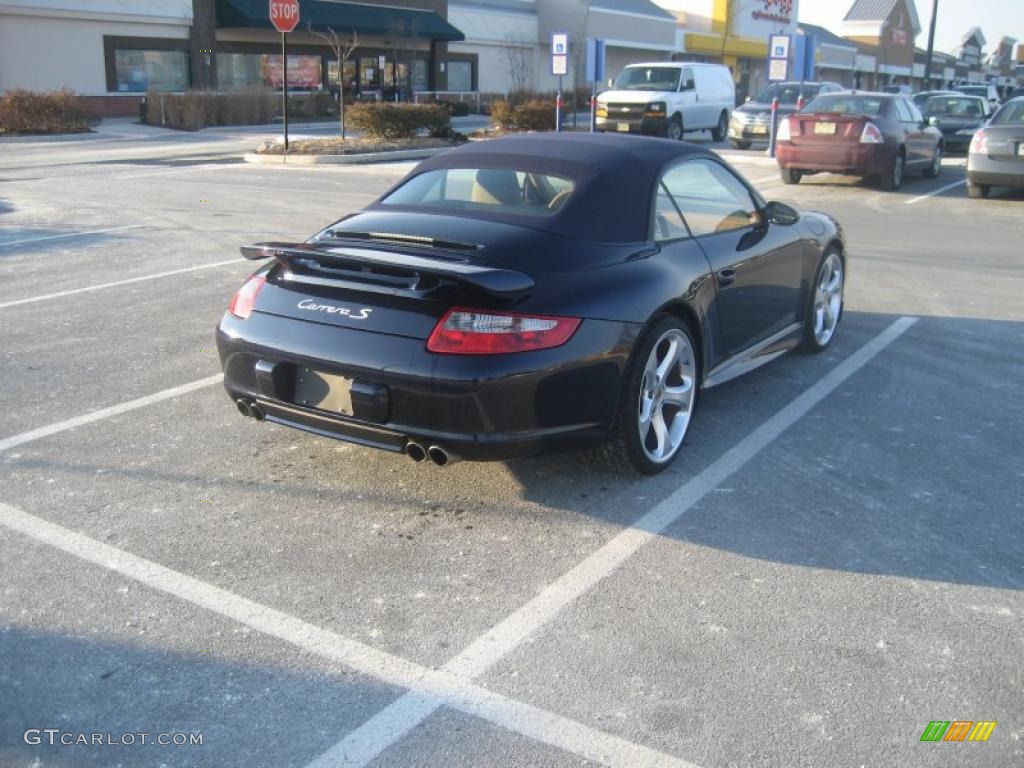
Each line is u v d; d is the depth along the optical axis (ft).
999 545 12.92
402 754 8.86
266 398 13.84
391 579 11.91
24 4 96.12
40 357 20.58
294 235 35.63
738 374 17.48
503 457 12.75
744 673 10.08
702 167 16.99
